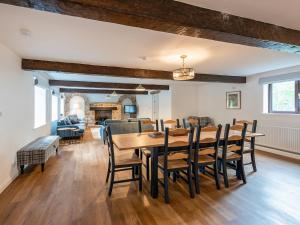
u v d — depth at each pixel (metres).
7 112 2.90
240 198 2.49
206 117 7.04
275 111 4.84
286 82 4.58
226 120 6.33
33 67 3.49
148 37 2.42
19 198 2.50
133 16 1.51
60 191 2.70
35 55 3.24
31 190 2.73
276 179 3.10
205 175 3.31
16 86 3.26
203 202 2.40
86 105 11.57
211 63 3.87
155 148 2.52
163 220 2.03
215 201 2.42
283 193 2.62
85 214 2.14
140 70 4.31
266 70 4.68
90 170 3.57
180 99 7.64
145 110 10.98
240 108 5.74
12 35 2.36
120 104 12.12
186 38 2.46
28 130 3.93
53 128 7.08
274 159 4.18
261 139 4.99
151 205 2.34
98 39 2.49
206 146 2.88
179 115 7.63
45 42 2.61
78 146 5.75
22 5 1.37
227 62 3.79
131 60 3.57
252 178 3.15
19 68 3.37
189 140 2.55
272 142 4.71
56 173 3.41
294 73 4.15
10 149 3.02
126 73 4.18
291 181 3.01
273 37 2.09
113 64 3.88
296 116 4.29
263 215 2.11
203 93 7.52
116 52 3.06
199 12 1.72
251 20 1.97
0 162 2.67
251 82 5.34
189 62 3.75
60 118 9.18
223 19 1.83
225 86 6.35
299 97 4.30
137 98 12.07
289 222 1.98
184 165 2.55
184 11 1.65
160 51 3.01
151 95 10.03
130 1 1.46
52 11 1.45
